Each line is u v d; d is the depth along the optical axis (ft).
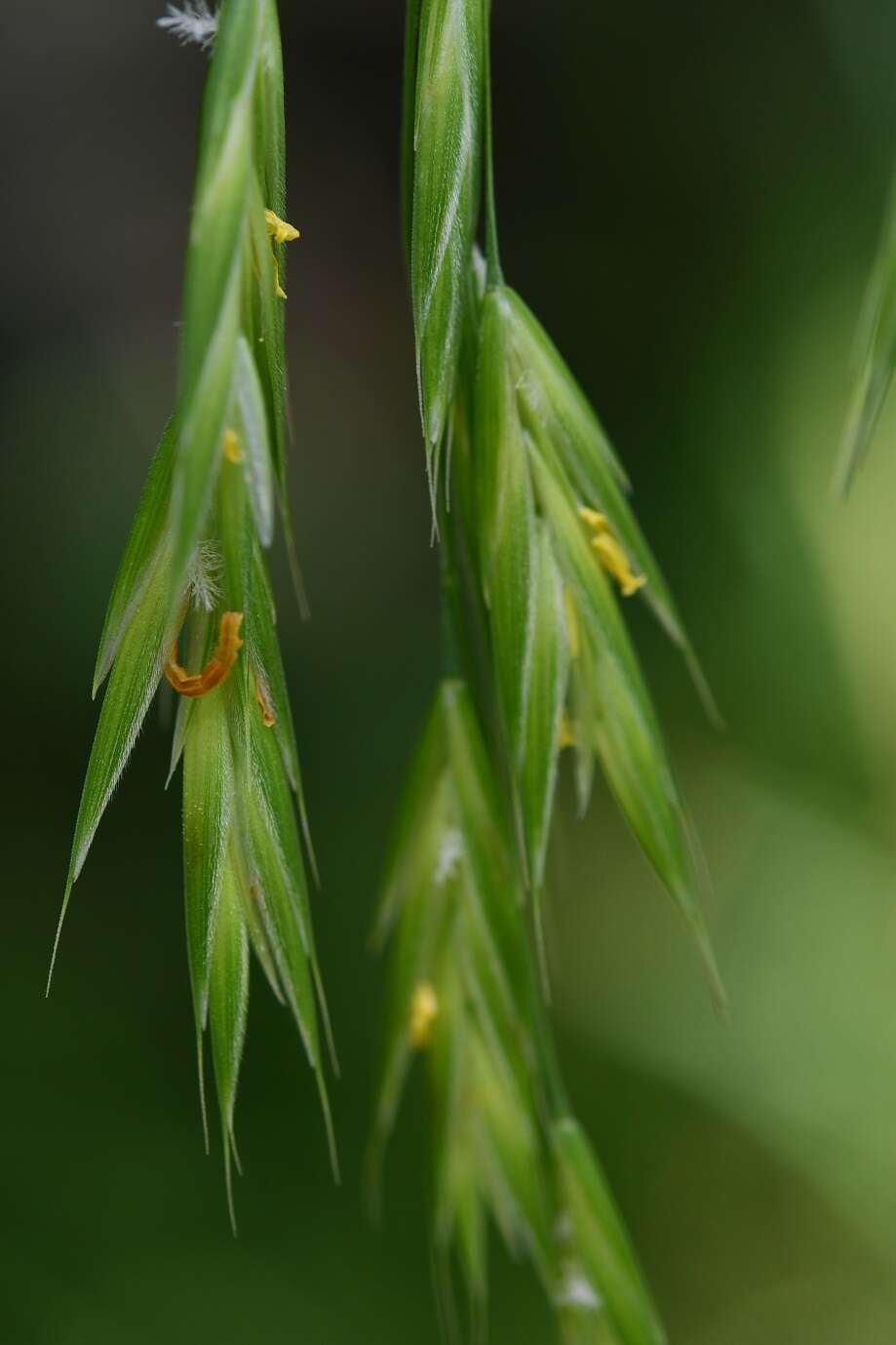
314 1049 0.41
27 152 1.21
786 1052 0.80
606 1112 0.85
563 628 0.43
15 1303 0.78
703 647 0.96
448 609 0.45
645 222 1.16
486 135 0.43
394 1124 0.87
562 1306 0.46
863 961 0.82
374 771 1.01
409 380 1.25
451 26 0.42
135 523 0.41
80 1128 0.84
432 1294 0.81
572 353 1.15
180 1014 0.90
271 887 0.41
